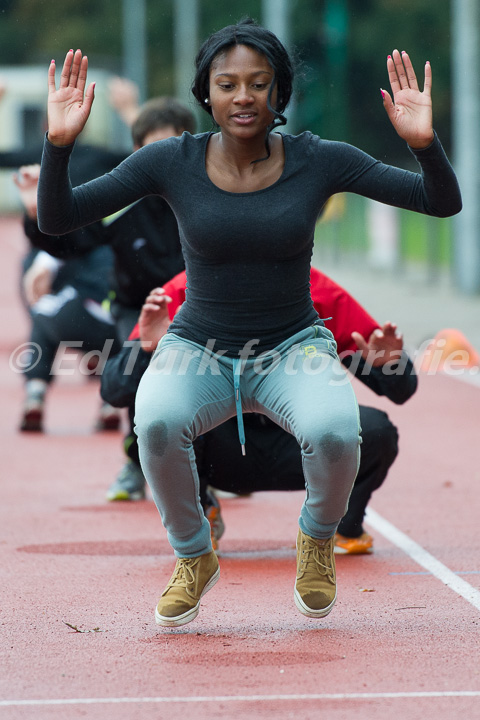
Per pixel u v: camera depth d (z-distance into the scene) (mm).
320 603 12109
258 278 11234
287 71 11039
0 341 42531
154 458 11266
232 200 11039
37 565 15430
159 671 11016
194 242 11164
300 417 11234
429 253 62938
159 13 141875
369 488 15641
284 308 11430
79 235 17234
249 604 13469
